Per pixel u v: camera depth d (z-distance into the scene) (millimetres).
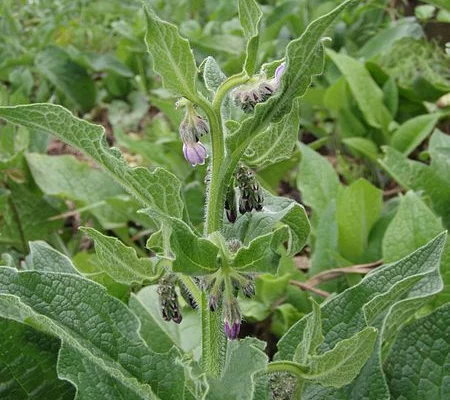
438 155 511
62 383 292
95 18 1075
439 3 539
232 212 259
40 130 244
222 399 225
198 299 265
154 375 261
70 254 582
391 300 288
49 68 842
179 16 990
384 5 858
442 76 741
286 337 306
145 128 810
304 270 528
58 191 567
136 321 268
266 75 253
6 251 550
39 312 263
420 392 297
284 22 832
